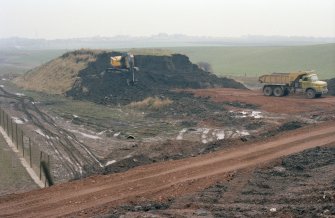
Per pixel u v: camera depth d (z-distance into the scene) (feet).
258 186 60.95
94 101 167.84
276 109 132.46
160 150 90.89
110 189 63.41
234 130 110.01
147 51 216.95
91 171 80.84
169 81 185.68
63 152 95.35
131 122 128.36
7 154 91.86
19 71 340.80
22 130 116.57
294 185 60.54
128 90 171.22
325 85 149.69
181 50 485.56
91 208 56.08
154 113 140.67
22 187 71.82
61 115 141.69
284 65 317.63
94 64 203.41
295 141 86.58
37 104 164.35
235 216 48.32
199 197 56.65
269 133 100.58
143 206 54.24
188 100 149.69
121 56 185.88
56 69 215.51
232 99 149.89
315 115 118.21
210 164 73.41
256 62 343.46
